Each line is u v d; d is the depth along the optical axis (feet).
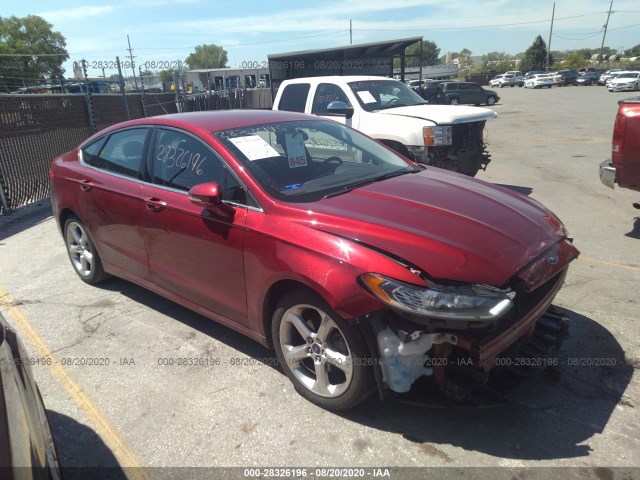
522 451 8.38
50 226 24.20
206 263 11.10
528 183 28.14
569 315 12.69
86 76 34.86
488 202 10.25
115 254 14.17
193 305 12.10
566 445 8.48
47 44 236.84
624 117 17.20
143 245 12.85
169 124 12.51
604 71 185.47
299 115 13.78
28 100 28.53
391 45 50.03
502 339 8.23
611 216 21.21
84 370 11.40
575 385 10.03
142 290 15.67
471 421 9.16
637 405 9.38
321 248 8.75
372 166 12.56
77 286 16.24
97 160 14.64
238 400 10.09
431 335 8.08
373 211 9.45
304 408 9.74
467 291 7.88
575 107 84.17
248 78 81.97
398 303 7.83
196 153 11.55
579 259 16.43
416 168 13.01
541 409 9.39
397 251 8.32
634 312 12.70
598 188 26.27
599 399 9.60
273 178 10.57
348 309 8.24
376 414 9.46
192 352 11.93
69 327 13.46
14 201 27.35
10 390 5.36
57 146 31.40
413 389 9.34
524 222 9.64
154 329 13.12
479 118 23.98
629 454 8.23
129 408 10.03
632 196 24.38
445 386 8.61
